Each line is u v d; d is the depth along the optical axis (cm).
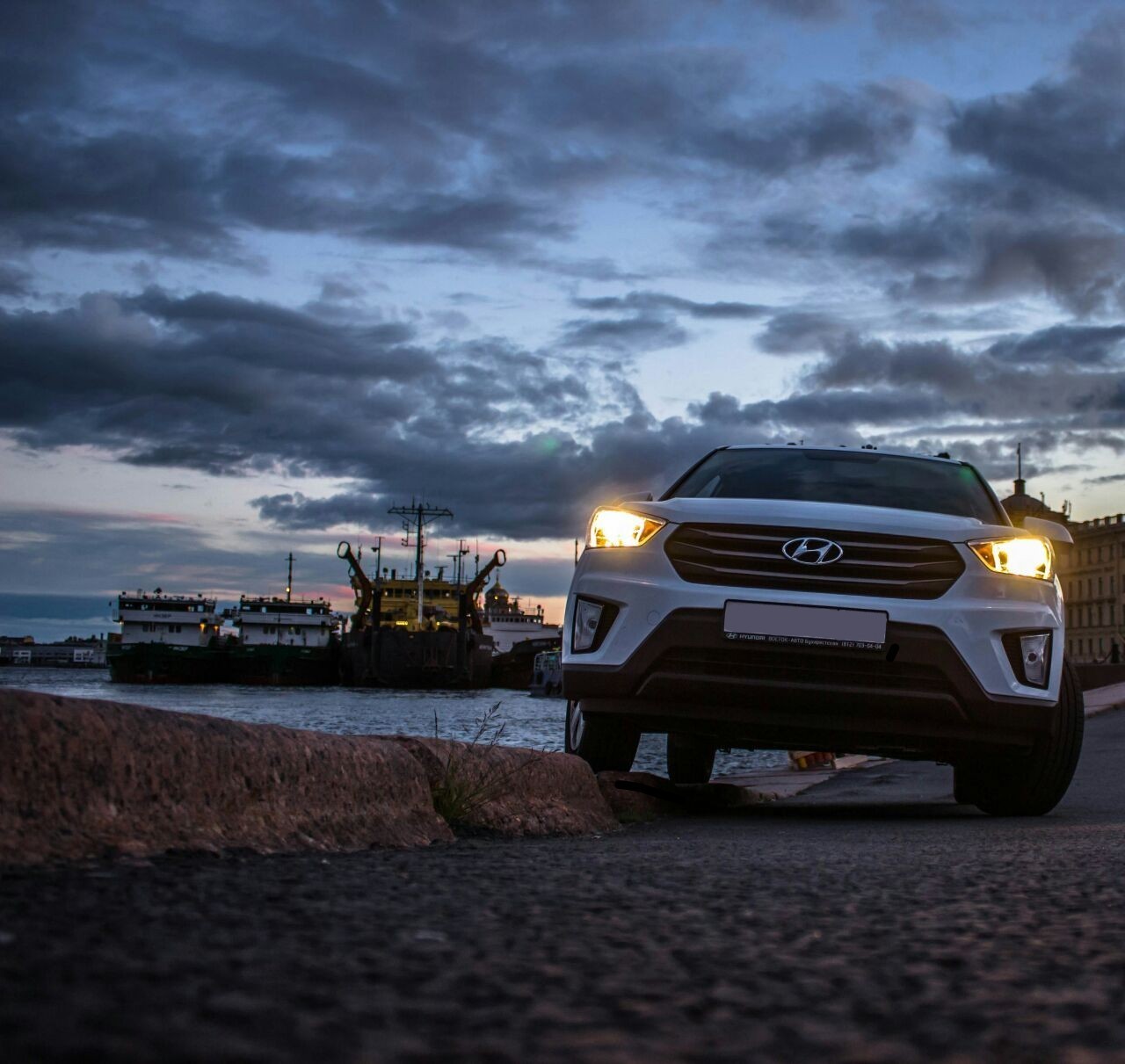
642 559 515
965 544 510
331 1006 117
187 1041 97
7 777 226
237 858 257
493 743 443
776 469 609
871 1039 113
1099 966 155
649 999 128
